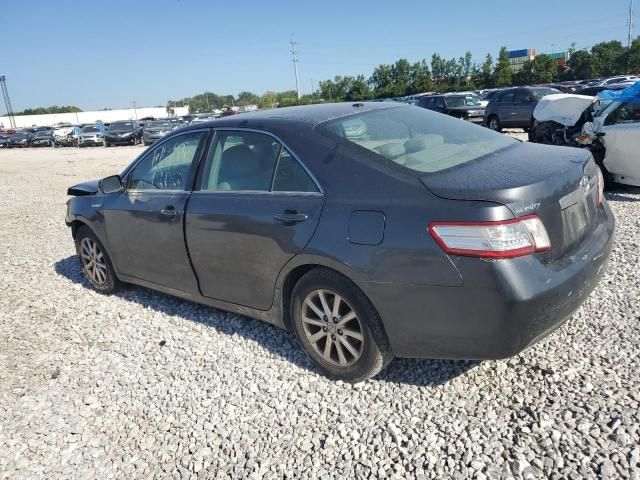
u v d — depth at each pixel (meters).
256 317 3.72
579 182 2.98
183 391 3.40
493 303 2.54
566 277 2.67
